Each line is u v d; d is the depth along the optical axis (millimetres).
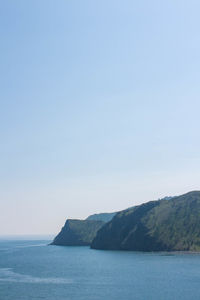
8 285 115375
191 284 110750
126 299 91062
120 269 154125
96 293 99688
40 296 96375
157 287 107062
